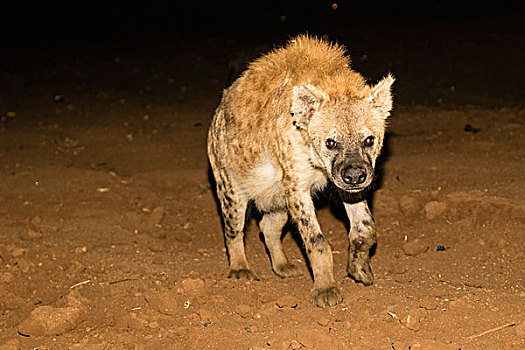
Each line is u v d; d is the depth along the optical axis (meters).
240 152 5.14
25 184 7.79
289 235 6.36
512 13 17.83
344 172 4.26
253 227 6.64
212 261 5.81
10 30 19.12
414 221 6.36
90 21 20.17
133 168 8.54
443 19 17.75
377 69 12.86
